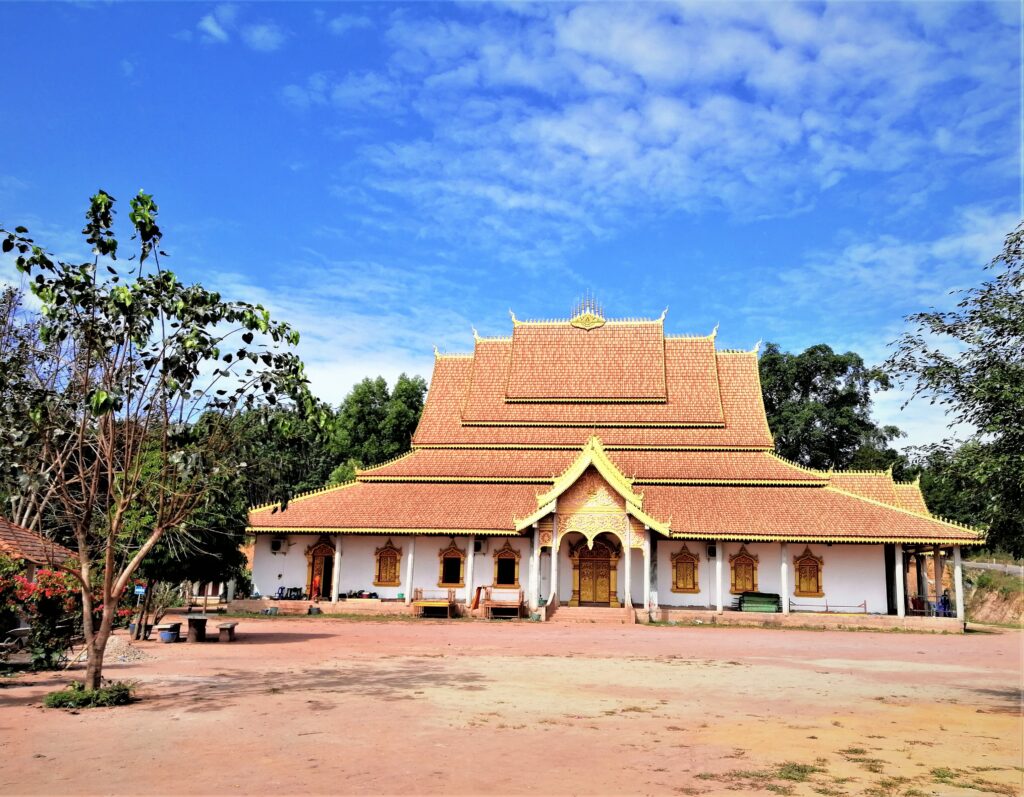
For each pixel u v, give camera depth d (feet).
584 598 149.28
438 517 148.15
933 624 134.10
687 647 98.02
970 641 116.06
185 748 42.34
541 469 161.27
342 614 145.07
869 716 54.34
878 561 144.56
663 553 147.95
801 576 145.69
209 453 56.29
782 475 154.40
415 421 249.55
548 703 56.80
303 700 56.44
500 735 46.24
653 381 174.09
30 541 92.43
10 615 72.49
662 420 168.45
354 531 145.48
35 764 39.06
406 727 47.91
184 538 95.04
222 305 54.34
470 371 186.39
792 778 38.40
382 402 255.70
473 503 152.76
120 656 79.51
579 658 84.02
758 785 37.19
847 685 68.39
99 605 74.54
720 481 154.30
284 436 58.23
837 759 42.19
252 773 37.70
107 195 53.26
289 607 146.61
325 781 36.55
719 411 169.48
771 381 260.83
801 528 139.33
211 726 47.60
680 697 60.54
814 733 48.47
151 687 61.72
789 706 57.67
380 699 57.16
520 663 78.84
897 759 42.45
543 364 180.24
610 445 165.89
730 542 146.41
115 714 51.06
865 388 256.73
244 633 109.19
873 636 121.90
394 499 155.12
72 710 52.16
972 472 52.70
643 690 63.52
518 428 171.63
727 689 64.95
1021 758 42.93
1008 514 54.49
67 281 52.44
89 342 53.72
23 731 46.09
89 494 59.26
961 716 54.65
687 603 145.79
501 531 143.84
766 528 139.74
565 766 39.73
